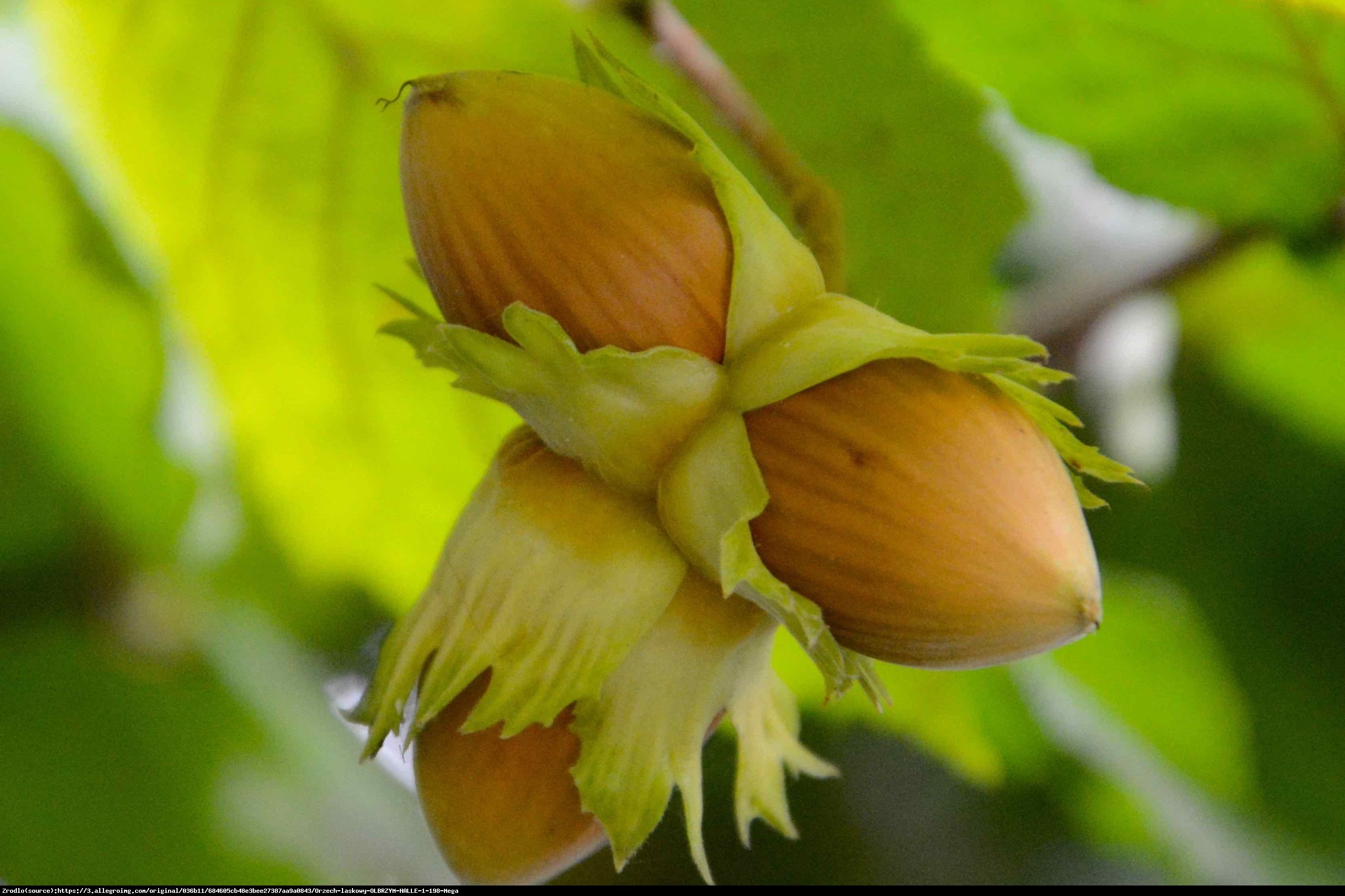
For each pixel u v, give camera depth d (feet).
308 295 1.32
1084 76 1.29
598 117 1.16
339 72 1.28
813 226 1.26
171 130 1.29
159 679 1.35
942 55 1.28
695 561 1.16
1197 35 1.27
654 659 1.17
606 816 1.16
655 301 1.15
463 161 1.15
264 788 1.35
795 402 1.15
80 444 1.34
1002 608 1.14
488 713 1.16
